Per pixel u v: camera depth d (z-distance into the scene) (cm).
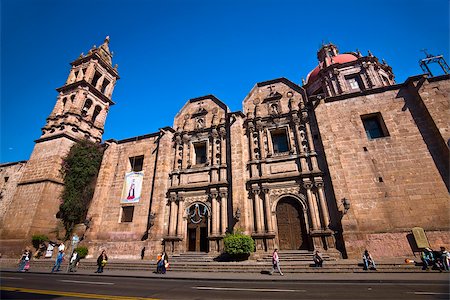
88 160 2883
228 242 1814
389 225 1703
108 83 4062
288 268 1517
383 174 1853
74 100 3344
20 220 2541
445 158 1736
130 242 2342
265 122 2423
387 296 827
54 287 1102
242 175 2202
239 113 2480
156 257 2138
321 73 3484
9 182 3253
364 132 2044
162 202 2395
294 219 1995
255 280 1252
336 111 2202
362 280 1134
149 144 2828
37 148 3066
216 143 2525
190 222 2305
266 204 2052
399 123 1977
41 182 2697
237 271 1577
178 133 2714
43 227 2527
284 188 2084
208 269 1655
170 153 2677
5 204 3059
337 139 2084
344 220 1753
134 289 1036
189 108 2927
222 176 2312
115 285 1158
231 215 2131
